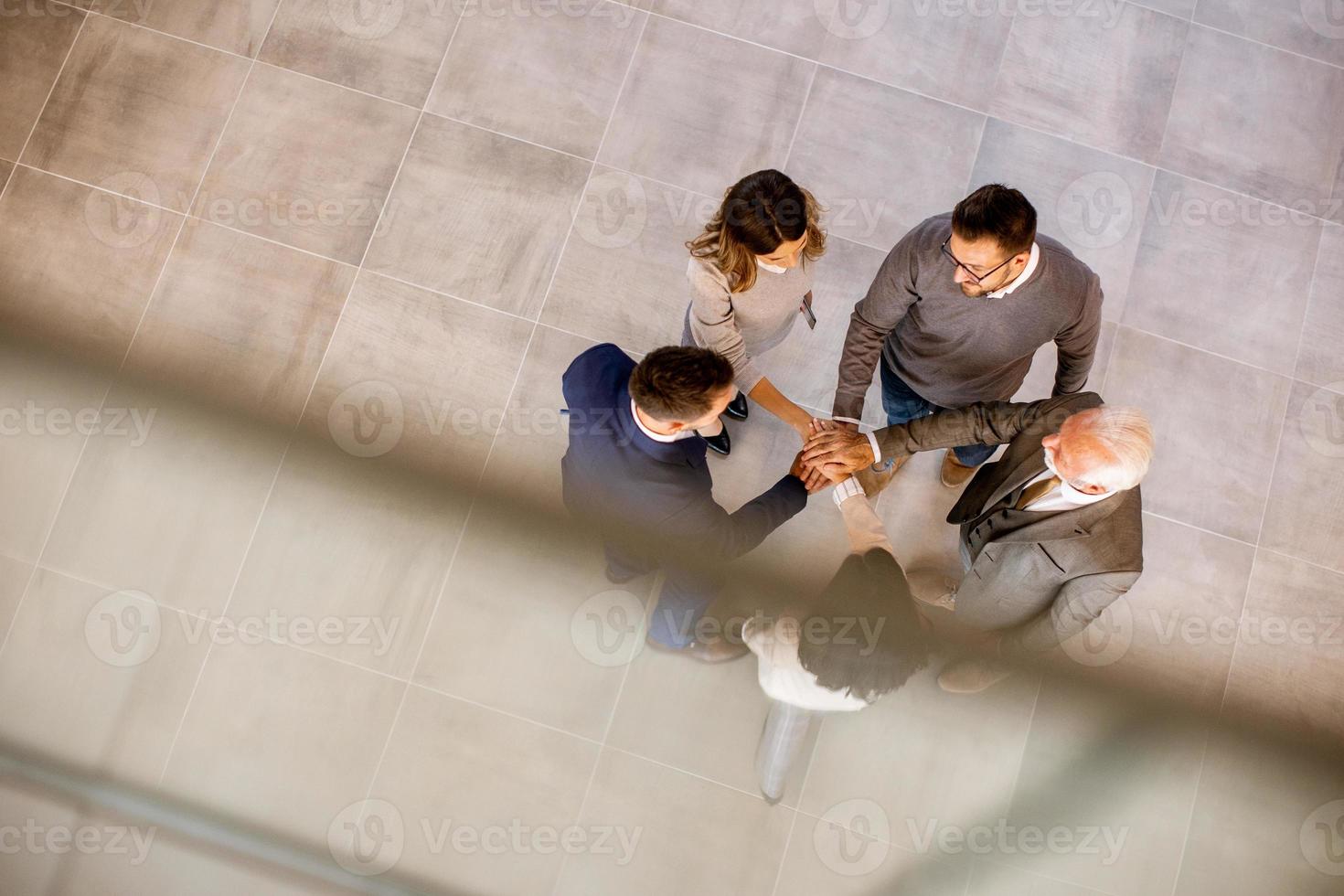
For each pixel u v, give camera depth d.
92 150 3.01
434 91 3.11
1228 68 3.18
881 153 3.09
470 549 1.79
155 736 2.09
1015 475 2.04
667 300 2.97
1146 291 3.00
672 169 3.07
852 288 2.98
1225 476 2.87
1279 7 3.19
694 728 1.82
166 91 3.07
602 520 1.68
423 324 2.92
